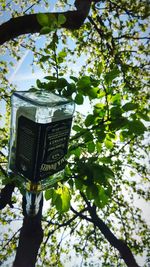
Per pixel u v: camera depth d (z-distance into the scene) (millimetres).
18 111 1357
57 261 9969
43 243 9898
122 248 8492
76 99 1678
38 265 9617
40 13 1580
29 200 1615
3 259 8633
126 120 1591
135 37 8672
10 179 1569
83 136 1668
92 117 1678
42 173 1369
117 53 7965
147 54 8969
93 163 1577
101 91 1688
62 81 1746
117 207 10203
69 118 1376
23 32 4082
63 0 8445
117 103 1675
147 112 1742
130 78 7977
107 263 10398
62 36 8164
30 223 4758
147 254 10414
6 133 6746
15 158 1416
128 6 7848
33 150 1302
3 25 4043
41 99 1401
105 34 7801
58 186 1562
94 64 8180
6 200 2189
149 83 9305
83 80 1697
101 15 8070
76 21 4293
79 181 1546
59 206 1540
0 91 8516
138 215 10500
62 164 1474
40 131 1262
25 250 4770
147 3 7617
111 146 1732
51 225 9547
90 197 1538
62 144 1393
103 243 10602
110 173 1556
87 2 4430
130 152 9523
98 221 8922
